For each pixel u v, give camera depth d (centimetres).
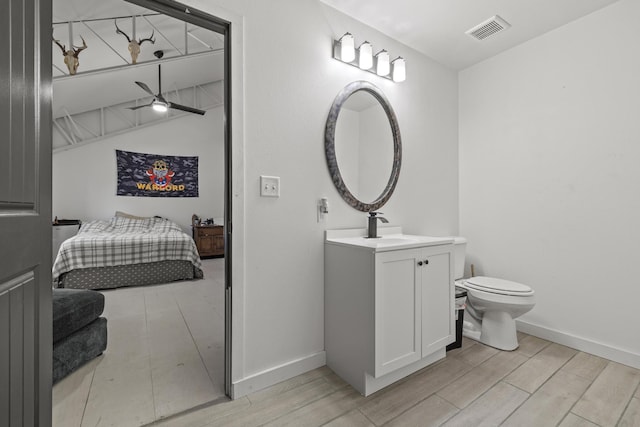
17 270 61
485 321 208
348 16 194
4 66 56
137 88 481
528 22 205
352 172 195
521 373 168
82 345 173
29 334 68
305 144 172
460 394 148
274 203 160
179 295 326
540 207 221
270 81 158
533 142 225
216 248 574
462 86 273
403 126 228
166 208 561
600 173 192
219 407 138
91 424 125
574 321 202
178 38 373
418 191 239
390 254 150
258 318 154
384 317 147
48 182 77
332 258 173
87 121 498
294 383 158
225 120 148
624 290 182
